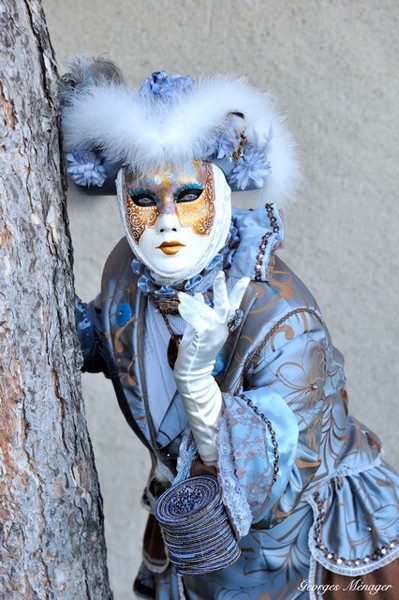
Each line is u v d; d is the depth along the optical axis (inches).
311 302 91.1
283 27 131.8
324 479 95.3
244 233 91.0
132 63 135.0
